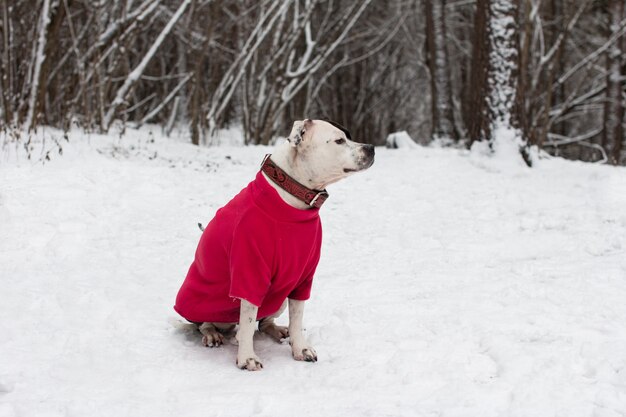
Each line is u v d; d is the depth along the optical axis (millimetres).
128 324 4645
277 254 3939
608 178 9438
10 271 5551
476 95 11555
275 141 16281
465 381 3748
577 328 4516
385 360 4137
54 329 4434
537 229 7605
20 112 10633
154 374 3842
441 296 5383
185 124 19203
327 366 4070
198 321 4535
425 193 9391
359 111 27328
